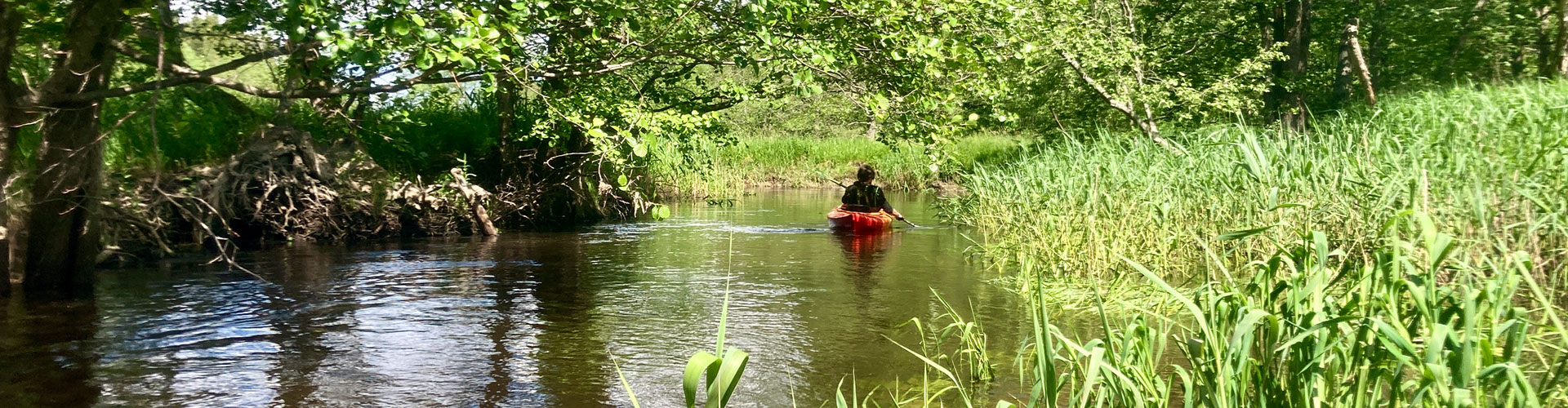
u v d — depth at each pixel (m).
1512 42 19.34
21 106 6.45
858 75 11.05
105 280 8.48
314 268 9.51
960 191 22.06
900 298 7.86
